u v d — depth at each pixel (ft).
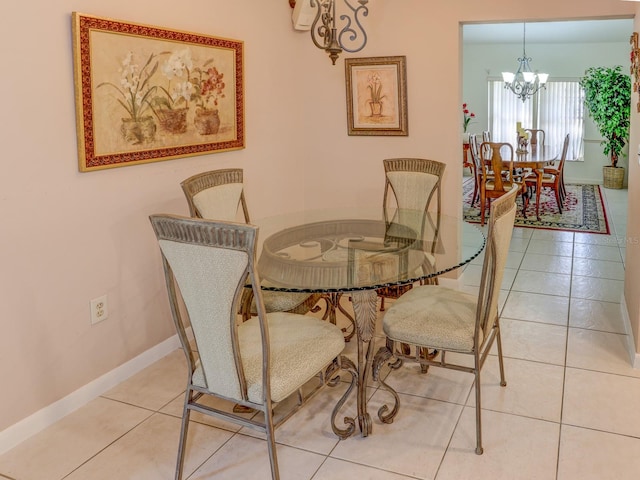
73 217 8.55
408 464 7.34
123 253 9.52
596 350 10.56
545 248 18.03
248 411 8.59
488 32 27.96
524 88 28.73
